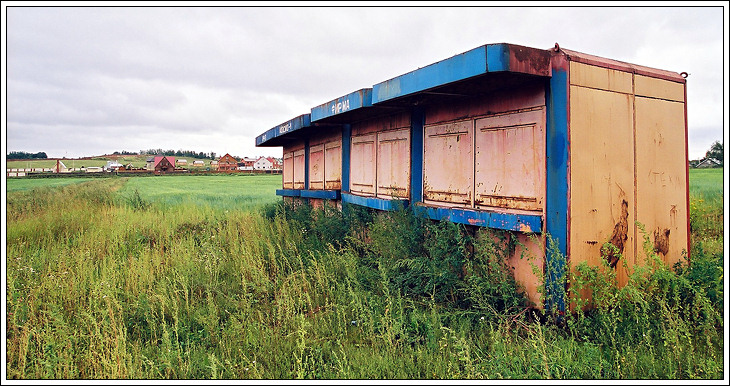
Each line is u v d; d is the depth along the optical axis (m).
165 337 4.61
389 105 7.32
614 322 4.59
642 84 5.89
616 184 5.55
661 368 4.14
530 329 4.82
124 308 5.76
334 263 7.32
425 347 4.74
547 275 5.12
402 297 5.88
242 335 5.10
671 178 6.23
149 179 57.62
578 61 5.21
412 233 6.68
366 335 5.09
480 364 4.27
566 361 4.18
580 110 5.21
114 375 4.16
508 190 5.83
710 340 4.56
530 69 4.99
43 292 6.15
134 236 10.20
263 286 6.55
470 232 6.31
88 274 6.95
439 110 7.16
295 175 14.39
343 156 10.52
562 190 5.12
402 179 8.03
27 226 10.71
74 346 4.85
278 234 9.64
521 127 5.64
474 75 5.00
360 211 9.20
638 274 4.84
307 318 5.65
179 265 7.51
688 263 6.18
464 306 5.69
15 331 5.02
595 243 5.32
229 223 11.30
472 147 6.43
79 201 15.78
